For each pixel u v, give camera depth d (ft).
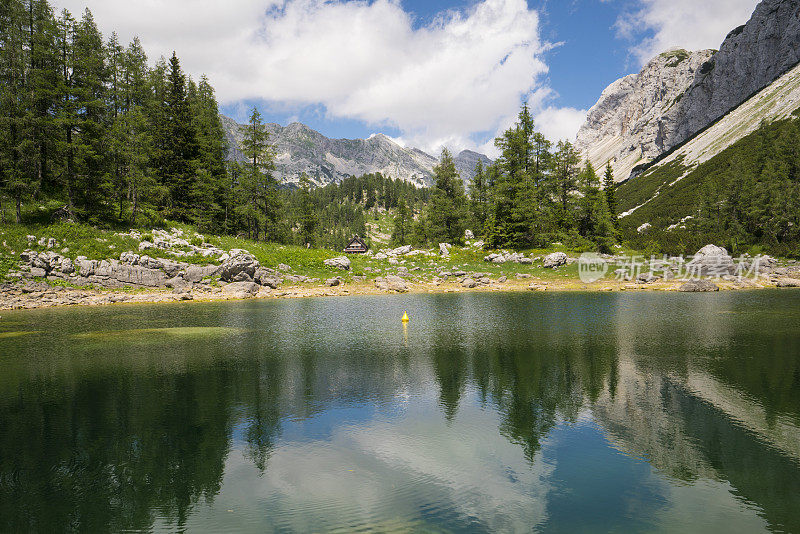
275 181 246.47
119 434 42.73
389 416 47.65
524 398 53.01
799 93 523.70
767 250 266.57
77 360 72.95
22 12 173.68
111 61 219.82
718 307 131.85
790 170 336.90
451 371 65.36
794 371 62.80
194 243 191.62
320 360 72.84
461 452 38.88
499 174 280.31
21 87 172.76
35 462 36.91
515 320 113.50
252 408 50.14
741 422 44.80
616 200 305.12
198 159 227.40
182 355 76.59
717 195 360.48
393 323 110.93
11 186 156.97
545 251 243.81
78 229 169.89
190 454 38.47
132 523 28.25
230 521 28.35
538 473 34.91
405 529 27.17
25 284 145.59
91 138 181.78
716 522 28.02
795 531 27.02
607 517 28.60
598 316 118.52
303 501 30.71
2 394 54.95
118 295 152.35
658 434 42.19
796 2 655.76
